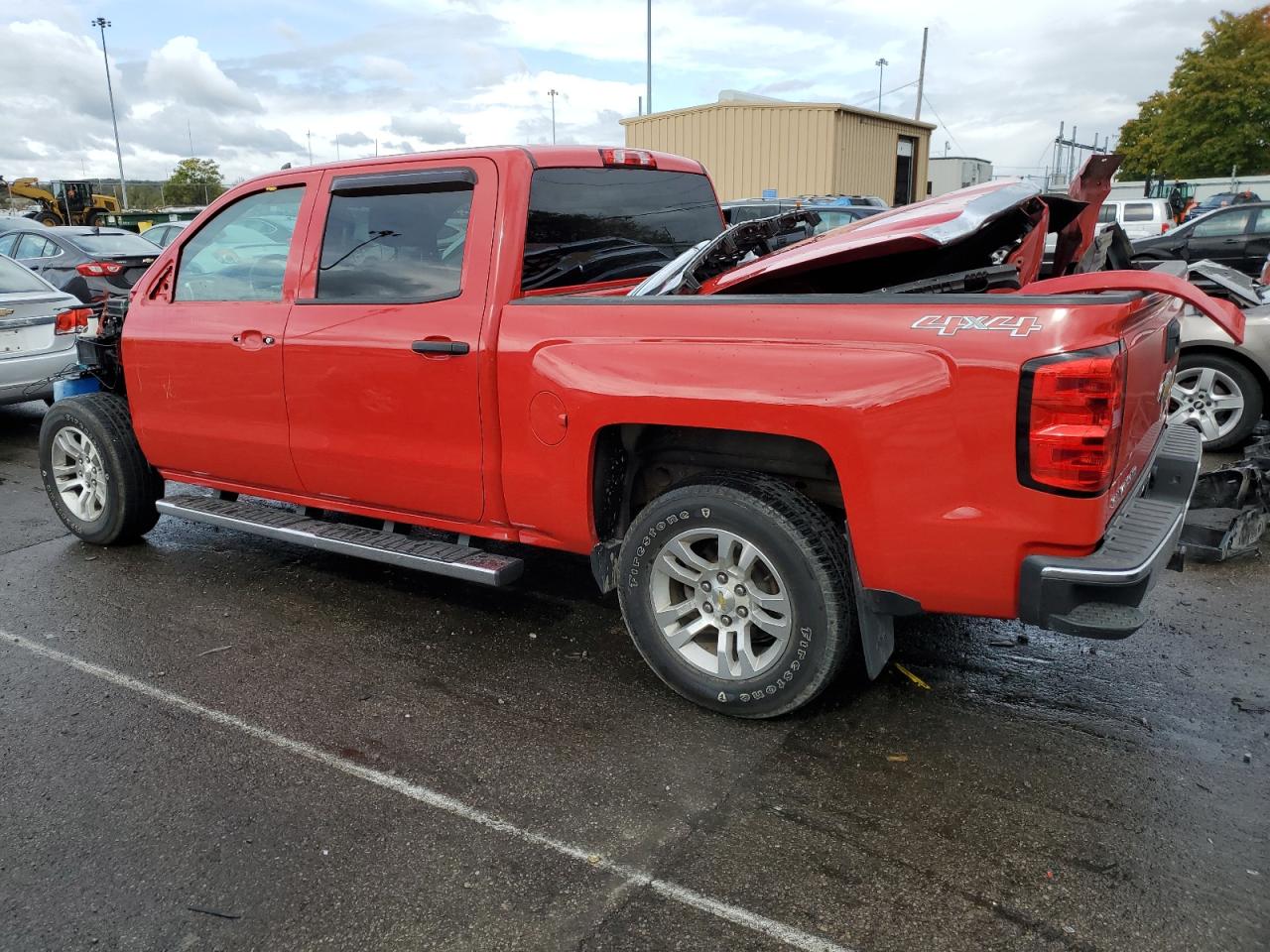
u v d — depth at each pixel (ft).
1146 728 10.56
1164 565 9.40
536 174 11.82
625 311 10.46
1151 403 10.37
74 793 9.65
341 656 12.69
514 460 11.44
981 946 7.41
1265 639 12.74
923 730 10.59
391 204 12.39
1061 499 8.38
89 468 16.71
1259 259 42.34
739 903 7.93
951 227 9.97
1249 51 132.67
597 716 11.04
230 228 14.17
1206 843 8.57
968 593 9.07
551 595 14.74
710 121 75.25
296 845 8.81
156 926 7.82
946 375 8.63
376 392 12.39
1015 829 8.81
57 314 25.09
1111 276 8.87
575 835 8.88
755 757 10.11
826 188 72.28
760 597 10.27
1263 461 16.94
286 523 14.12
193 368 14.44
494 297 11.37
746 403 9.52
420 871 8.43
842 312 9.24
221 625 13.75
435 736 10.67
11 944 7.63
